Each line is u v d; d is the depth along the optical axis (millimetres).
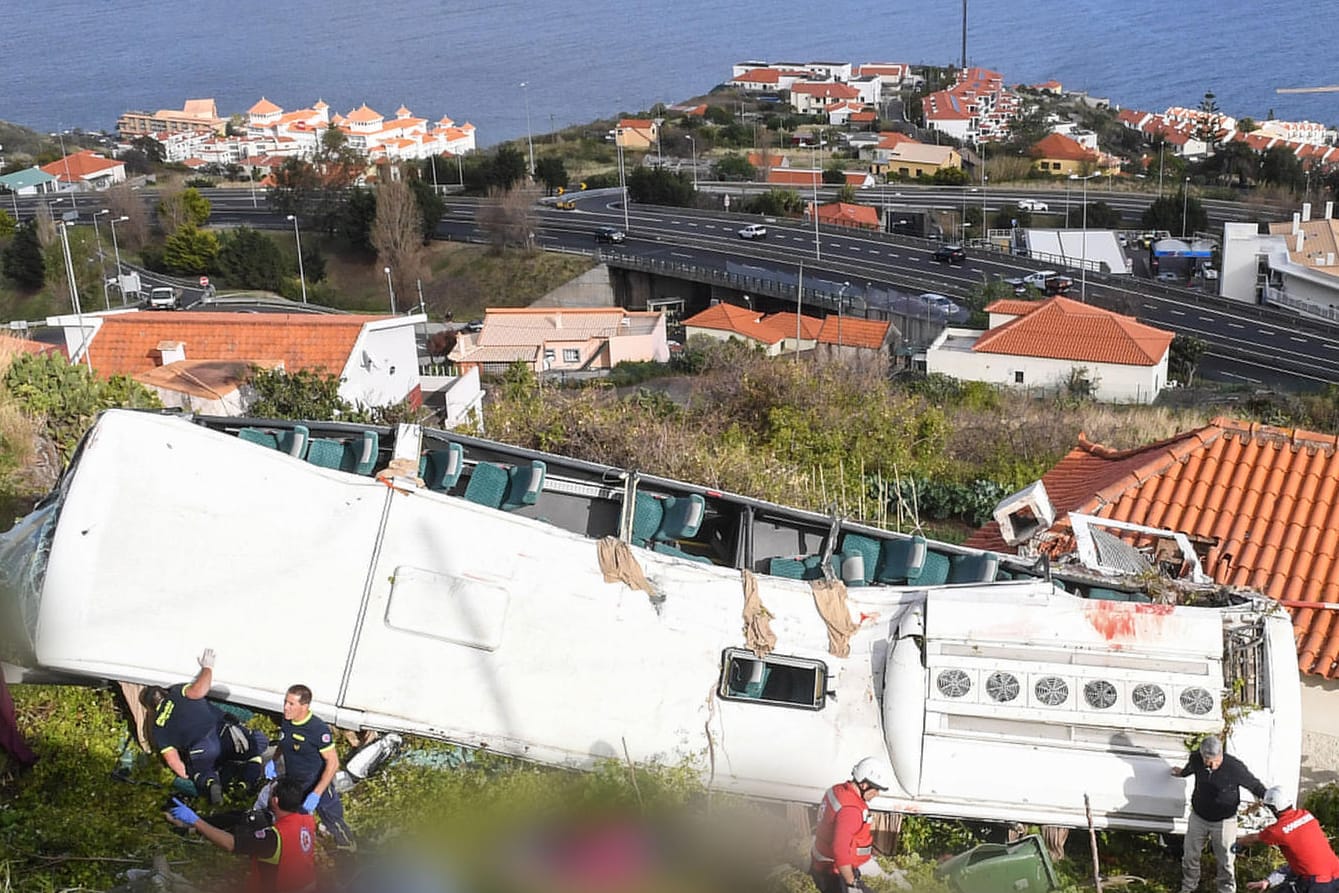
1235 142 133625
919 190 120562
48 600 9172
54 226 93562
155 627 9320
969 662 9664
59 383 16172
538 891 8289
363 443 11430
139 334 28781
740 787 9523
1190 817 9125
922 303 74875
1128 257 92312
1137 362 56656
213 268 96125
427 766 9539
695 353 57781
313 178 103688
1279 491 14773
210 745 8820
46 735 9305
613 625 9828
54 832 8117
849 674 9805
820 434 24047
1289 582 13555
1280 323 72938
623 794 8906
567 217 106688
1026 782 9523
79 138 185125
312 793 7863
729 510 11695
